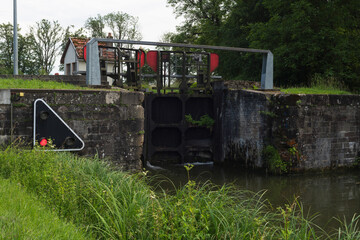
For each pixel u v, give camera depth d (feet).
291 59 62.13
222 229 13.50
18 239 9.61
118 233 12.32
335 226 23.99
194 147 50.65
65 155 23.06
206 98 51.42
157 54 49.32
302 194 32.50
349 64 61.93
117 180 18.58
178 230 12.56
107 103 30.09
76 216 13.80
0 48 143.43
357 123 44.39
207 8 105.60
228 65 84.33
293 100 39.78
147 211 13.70
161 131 50.21
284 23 62.39
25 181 16.56
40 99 27.27
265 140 42.09
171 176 41.24
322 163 41.96
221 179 39.42
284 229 13.85
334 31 58.54
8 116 26.50
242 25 81.76
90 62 36.63
